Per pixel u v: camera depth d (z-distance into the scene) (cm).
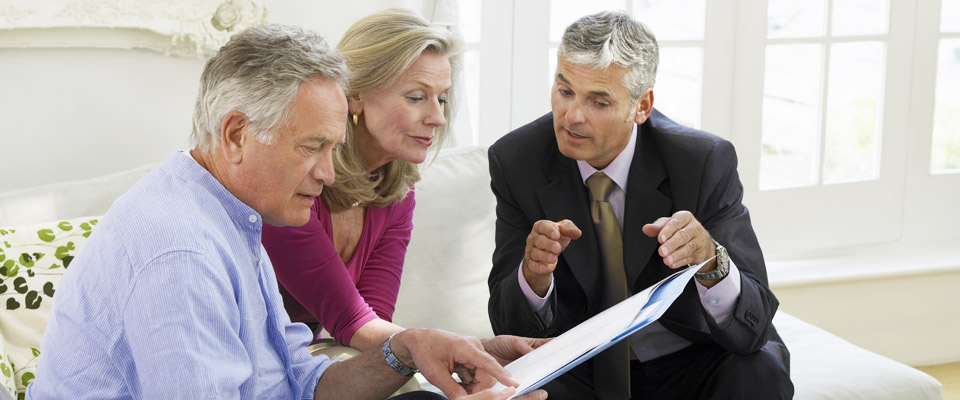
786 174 339
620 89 169
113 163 251
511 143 196
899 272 324
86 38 238
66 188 214
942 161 361
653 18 314
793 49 329
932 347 336
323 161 128
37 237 192
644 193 184
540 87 306
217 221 126
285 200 129
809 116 336
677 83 321
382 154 179
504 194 194
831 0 324
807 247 341
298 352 155
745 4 317
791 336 238
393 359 146
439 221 233
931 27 339
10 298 184
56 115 242
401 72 169
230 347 121
